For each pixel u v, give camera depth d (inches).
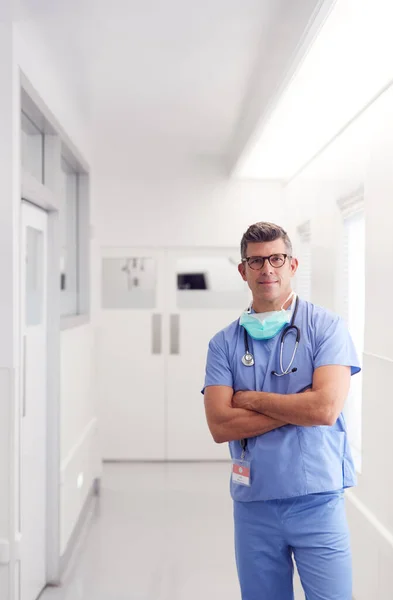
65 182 190.1
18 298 116.3
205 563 152.0
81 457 177.0
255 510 83.4
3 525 113.7
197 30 125.6
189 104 175.3
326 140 167.9
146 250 247.8
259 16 119.1
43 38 127.4
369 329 123.3
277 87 128.0
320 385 81.5
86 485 187.6
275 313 85.5
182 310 249.0
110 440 249.3
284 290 85.7
